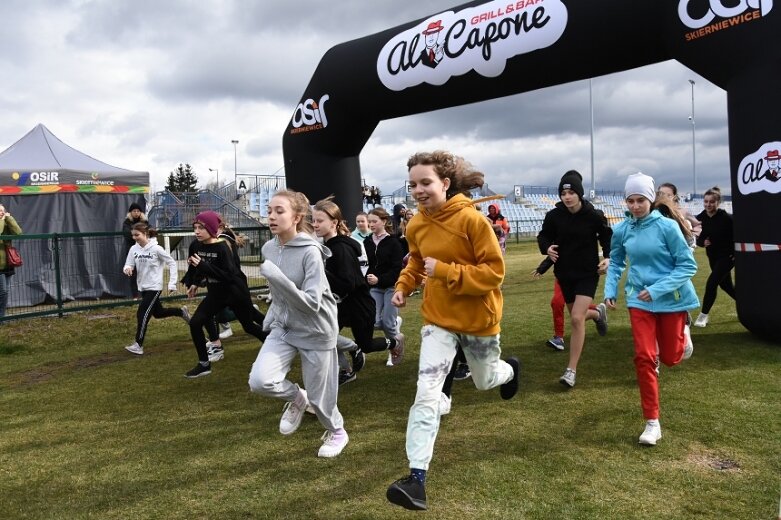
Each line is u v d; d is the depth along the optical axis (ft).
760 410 13.15
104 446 12.59
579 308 15.53
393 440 12.32
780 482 9.80
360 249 16.24
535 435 12.21
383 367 18.61
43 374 19.79
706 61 19.94
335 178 32.48
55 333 25.79
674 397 14.20
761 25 18.30
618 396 14.60
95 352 23.03
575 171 16.24
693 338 20.31
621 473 10.34
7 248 27.04
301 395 11.43
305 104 32.07
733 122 19.24
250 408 14.97
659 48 22.06
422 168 9.76
